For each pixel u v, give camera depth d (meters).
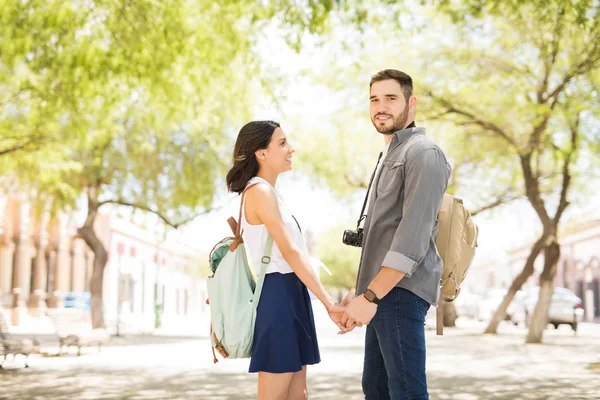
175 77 12.54
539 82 17.47
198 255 79.31
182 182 23.52
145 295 60.41
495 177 23.95
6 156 17.75
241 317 3.96
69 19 11.18
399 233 3.70
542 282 20.33
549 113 16.95
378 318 3.85
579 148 18.75
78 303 33.03
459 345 19.84
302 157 24.67
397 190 3.88
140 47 11.42
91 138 18.27
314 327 4.18
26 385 10.98
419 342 3.80
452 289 4.06
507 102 18.03
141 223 25.80
